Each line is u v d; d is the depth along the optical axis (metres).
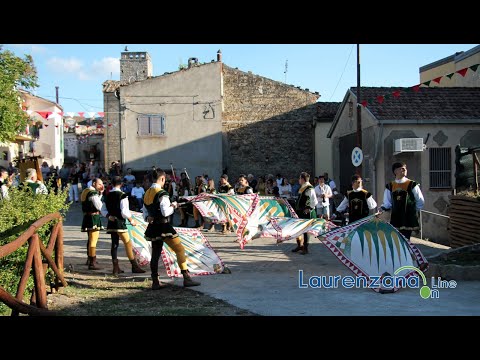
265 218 11.27
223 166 29.89
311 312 6.43
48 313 5.83
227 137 30.59
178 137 29.17
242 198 11.23
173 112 29.16
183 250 8.41
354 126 20.19
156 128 29.16
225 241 14.62
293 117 30.66
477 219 11.66
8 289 6.43
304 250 11.92
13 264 6.51
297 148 30.61
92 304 7.14
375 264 7.90
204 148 29.23
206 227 18.39
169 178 20.03
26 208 7.50
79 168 28.45
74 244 14.02
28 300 6.96
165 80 29.14
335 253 8.02
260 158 30.58
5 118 14.38
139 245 9.92
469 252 9.85
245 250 12.72
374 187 18.14
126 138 29.05
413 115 17.98
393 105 18.66
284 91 30.70
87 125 58.84
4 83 14.02
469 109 18.55
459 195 12.61
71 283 8.73
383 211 9.27
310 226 10.64
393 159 17.88
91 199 10.12
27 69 14.73
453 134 18.06
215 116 29.25
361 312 6.38
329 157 29.53
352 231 8.19
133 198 21.42
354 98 19.98
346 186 21.36
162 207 8.20
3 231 6.43
